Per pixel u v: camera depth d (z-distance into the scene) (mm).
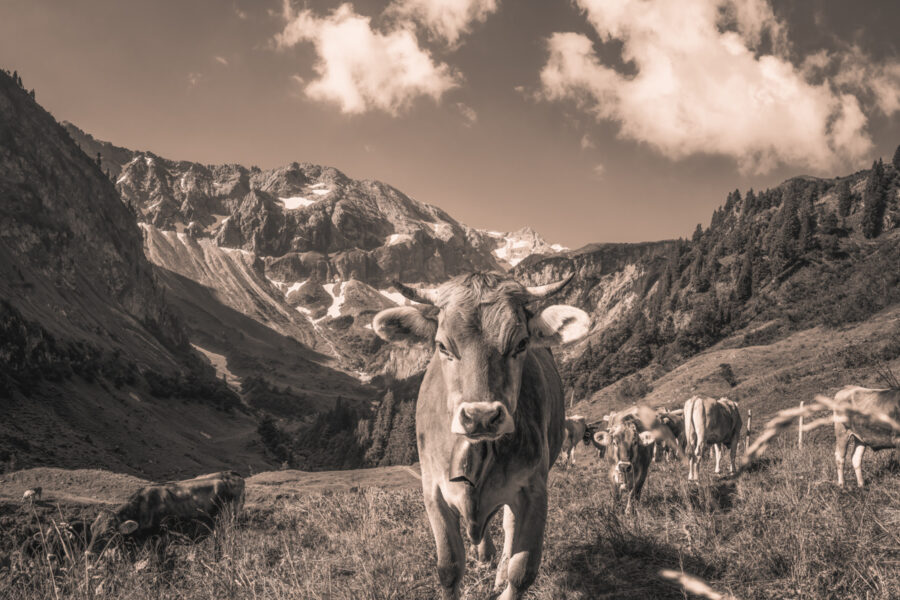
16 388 104375
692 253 183250
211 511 7758
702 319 136500
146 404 143625
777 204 195000
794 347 96062
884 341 66312
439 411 4453
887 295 105188
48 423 96875
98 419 112688
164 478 98750
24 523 6734
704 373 95500
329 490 11156
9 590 4793
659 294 173000
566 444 23344
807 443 13852
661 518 7250
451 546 4406
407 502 9078
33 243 186500
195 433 144875
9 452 74312
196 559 6344
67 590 4848
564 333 3945
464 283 4039
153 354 199250
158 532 7180
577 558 5828
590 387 137000
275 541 7176
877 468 9992
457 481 4121
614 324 187375
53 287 178000
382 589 4902
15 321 114188
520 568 4277
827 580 4406
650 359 139625
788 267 146125
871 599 4094
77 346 141500
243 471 121688
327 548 6965
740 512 6551
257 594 5098
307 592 4914
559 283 4098
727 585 4766
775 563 4965
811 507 6176
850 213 162625
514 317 3902
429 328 4148
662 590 4812
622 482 9086
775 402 49750
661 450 15906
